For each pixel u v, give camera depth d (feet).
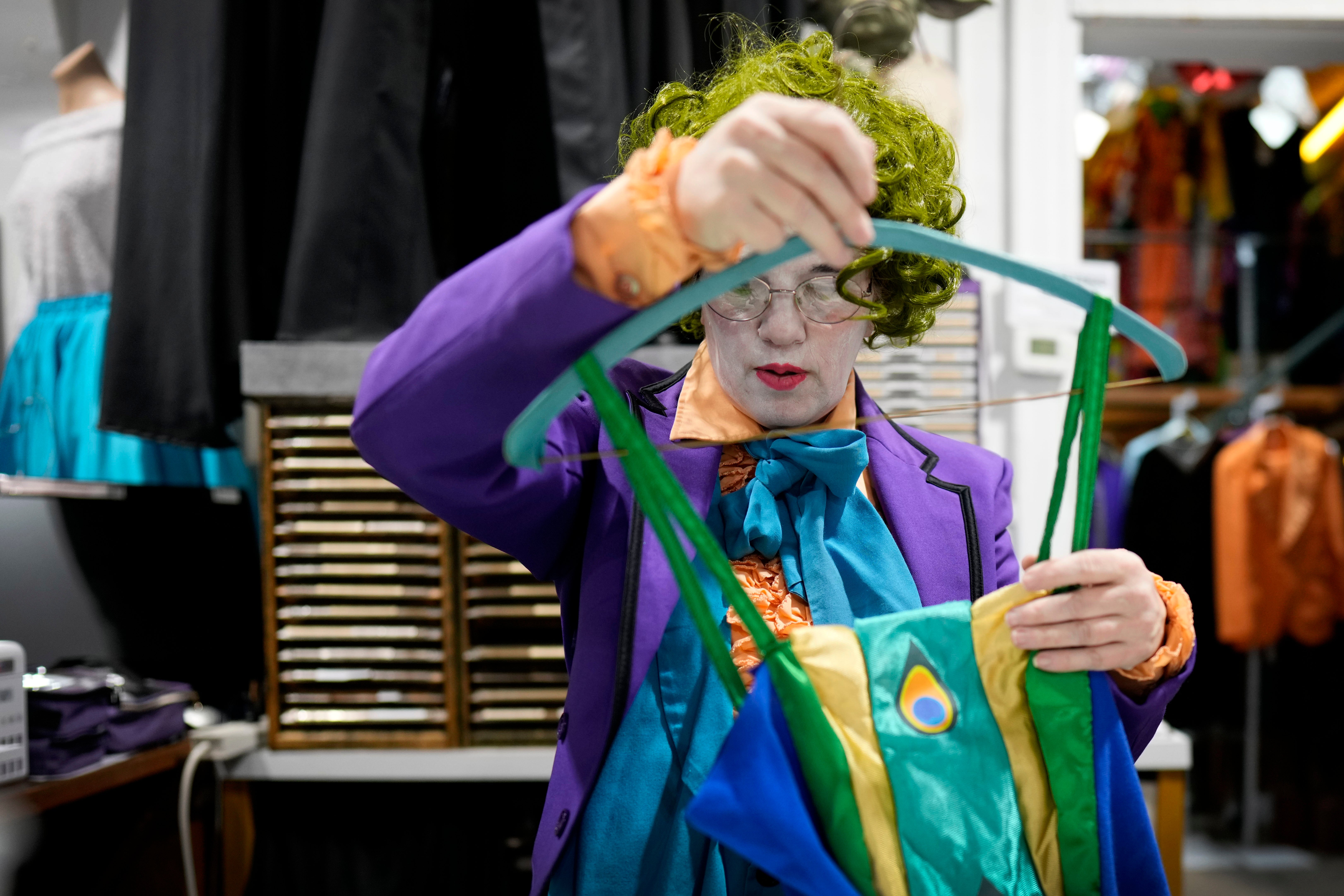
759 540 2.25
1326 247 10.50
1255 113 10.42
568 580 2.46
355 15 4.36
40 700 3.89
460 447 1.85
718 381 2.43
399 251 4.44
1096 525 8.69
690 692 2.16
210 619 5.57
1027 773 1.80
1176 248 10.62
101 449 4.93
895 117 2.50
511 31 4.97
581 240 1.56
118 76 5.49
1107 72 9.72
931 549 2.35
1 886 4.47
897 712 1.82
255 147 4.81
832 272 2.19
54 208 4.96
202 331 4.37
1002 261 1.60
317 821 4.68
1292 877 8.83
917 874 1.71
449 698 4.51
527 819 4.88
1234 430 9.95
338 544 4.53
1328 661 9.68
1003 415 5.62
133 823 4.75
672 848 2.06
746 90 2.36
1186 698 10.01
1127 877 1.80
